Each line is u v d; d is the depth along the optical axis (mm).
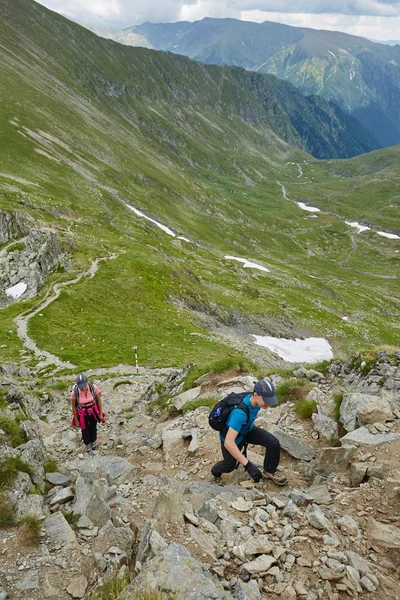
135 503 8781
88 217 122375
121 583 5793
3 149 141250
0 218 89750
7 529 7285
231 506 7789
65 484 9969
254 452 10758
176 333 66375
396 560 6426
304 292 134875
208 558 6254
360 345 95688
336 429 10695
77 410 13750
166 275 90625
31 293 72062
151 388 22969
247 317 94312
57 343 53969
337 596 5656
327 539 6727
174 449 12148
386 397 11766
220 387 17219
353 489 8289
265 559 6230
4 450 9828
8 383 14547
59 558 6676
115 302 74000
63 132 185250
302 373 15719
